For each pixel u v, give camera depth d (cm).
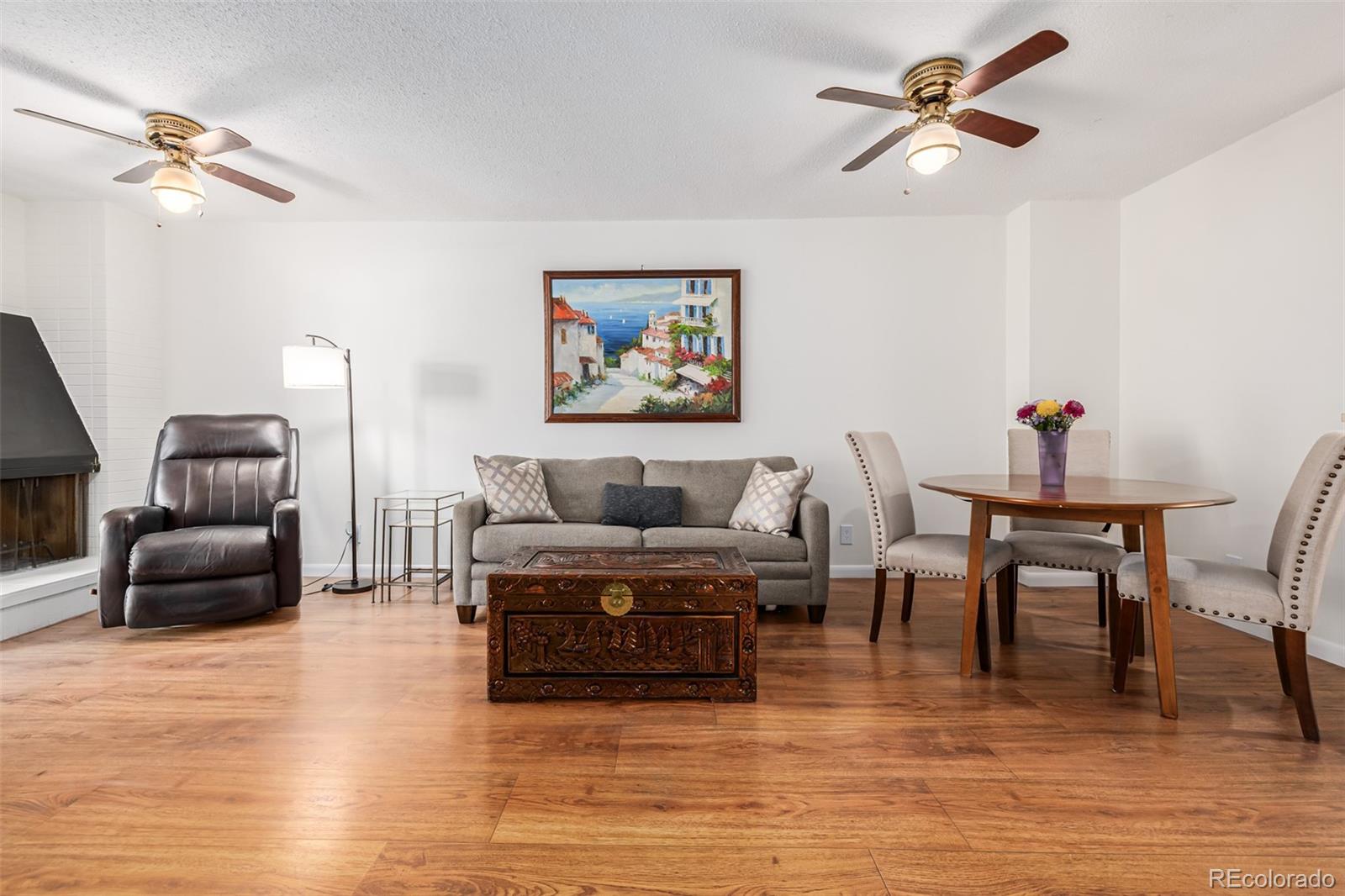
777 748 189
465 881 133
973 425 411
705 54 225
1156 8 200
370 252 411
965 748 189
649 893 129
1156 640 208
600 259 411
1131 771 175
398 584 396
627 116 270
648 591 224
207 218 403
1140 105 263
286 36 213
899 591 383
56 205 369
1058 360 383
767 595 317
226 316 413
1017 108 264
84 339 371
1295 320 273
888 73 236
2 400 329
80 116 264
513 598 224
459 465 415
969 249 407
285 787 168
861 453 290
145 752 186
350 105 259
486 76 238
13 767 177
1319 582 190
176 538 299
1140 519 212
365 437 415
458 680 242
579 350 409
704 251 410
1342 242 254
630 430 414
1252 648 275
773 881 133
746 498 349
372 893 129
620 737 196
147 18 202
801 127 281
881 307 410
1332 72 239
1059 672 250
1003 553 266
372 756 184
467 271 412
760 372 411
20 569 335
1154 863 138
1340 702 217
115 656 268
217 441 352
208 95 249
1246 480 298
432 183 345
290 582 321
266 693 229
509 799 162
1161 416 350
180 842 145
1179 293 336
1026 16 204
